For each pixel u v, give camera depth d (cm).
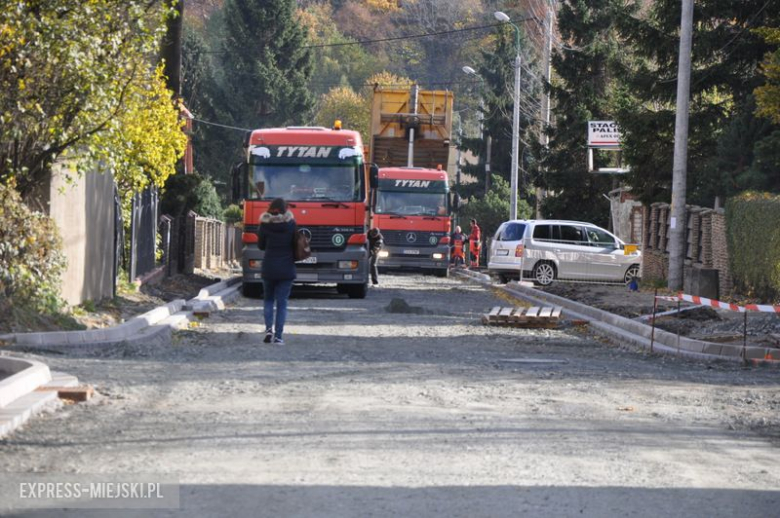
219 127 14125
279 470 1216
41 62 2683
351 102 17788
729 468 1301
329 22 19412
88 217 3206
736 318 3231
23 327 2384
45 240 2528
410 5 19850
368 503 1072
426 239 7069
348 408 1664
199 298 3847
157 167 4406
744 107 5462
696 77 5853
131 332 2597
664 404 1822
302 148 4444
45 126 2756
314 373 2075
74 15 2706
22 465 1229
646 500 1117
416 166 7438
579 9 9219
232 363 2206
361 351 2509
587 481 1196
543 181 9062
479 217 11088
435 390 1883
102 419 1532
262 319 3400
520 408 1712
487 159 13050
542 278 5766
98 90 2777
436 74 19538
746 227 3925
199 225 6694
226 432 1447
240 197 4453
